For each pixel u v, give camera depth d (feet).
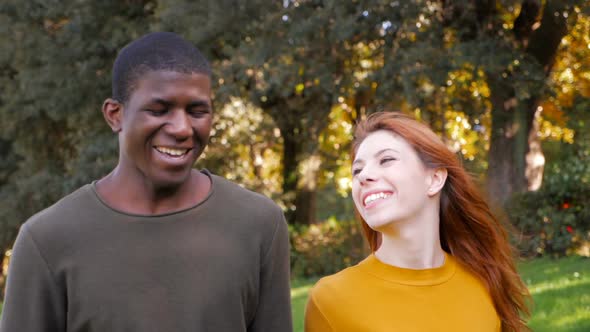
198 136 7.04
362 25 32.35
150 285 6.99
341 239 44.57
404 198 8.36
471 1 33.68
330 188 71.10
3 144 56.34
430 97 35.50
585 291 21.70
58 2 42.50
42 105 44.96
